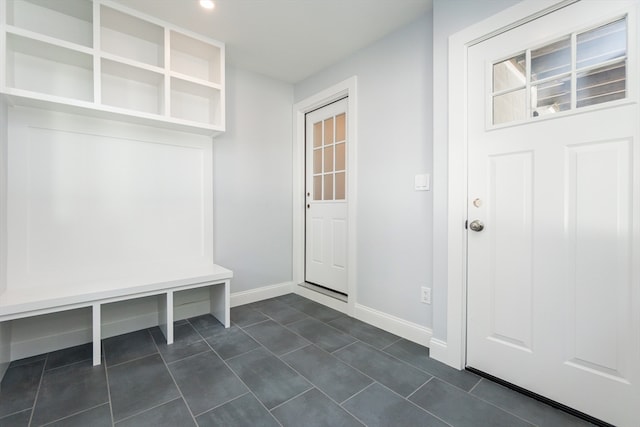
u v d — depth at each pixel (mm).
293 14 2053
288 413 1395
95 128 2088
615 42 1282
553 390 1460
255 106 3006
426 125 2061
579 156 1374
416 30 2113
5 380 1635
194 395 1521
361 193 2541
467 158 1749
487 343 1692
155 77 2203
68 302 1709
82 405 1436
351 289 2615
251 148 2984
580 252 1378
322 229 3137
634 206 1243
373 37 2344
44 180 1920
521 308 1562
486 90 1665
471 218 1740
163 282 2047
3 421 1320
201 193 2586
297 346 2064
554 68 1447
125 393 1532
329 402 1474
